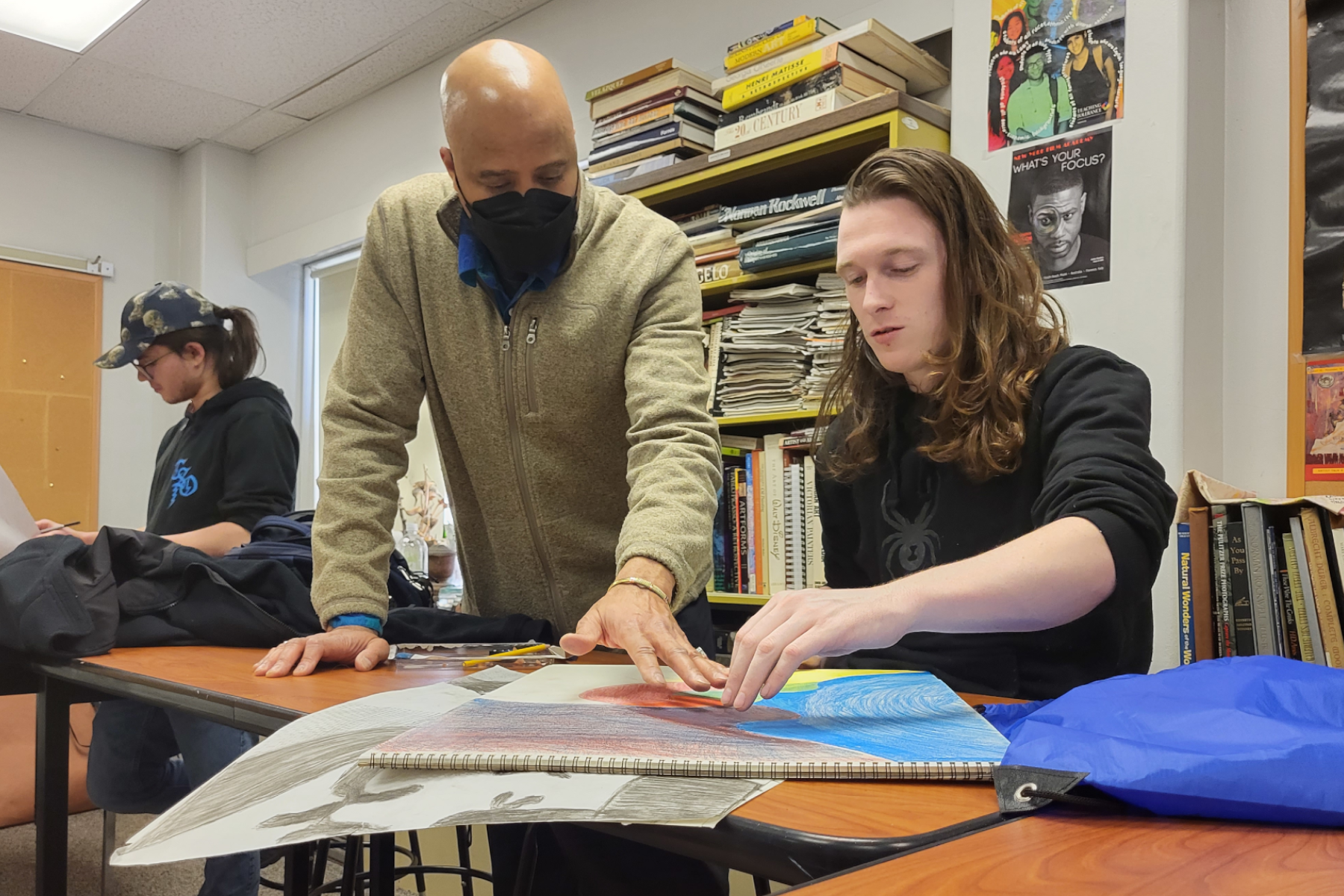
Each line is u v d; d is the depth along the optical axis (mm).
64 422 4117
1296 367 1660
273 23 3266
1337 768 402
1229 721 453
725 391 2240
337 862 2213
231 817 465
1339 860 364
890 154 1057
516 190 1085
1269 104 1735
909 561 1099
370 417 1185
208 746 1733
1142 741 448
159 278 4434
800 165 2131
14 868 2402
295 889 931
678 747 520
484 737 546
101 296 4242
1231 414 1767
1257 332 1739
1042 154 1814
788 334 2121
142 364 2143
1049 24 1810
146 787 1944
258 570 1202
